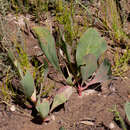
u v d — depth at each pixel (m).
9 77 0.89
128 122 0.78
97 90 0.88
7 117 0.80
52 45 0.79
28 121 0.80
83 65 0.81
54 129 0.78
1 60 0.93
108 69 0.82
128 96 0.86
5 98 0.84
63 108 0.83
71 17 1.08
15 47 0.97
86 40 0.83
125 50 1.02
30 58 0.98
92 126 0.79
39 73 0.91
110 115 0.80
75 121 0.80
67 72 0.93
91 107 0.83
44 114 0.75
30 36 1.06
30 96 0.78
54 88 0.88
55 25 1.08
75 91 0.88
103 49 0.84
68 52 0.86
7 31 1.01
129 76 0.92
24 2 1.18
